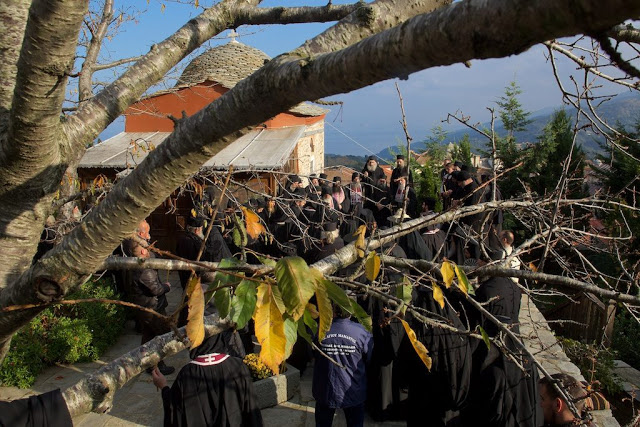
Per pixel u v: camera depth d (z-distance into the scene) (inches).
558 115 411.5
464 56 38.6
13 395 235.8
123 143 409.1
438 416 177.8
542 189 398.6
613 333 348.5
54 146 73.6
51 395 97.3
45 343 258.5
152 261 88.3
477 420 163.2
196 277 61.0
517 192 402.9
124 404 231.3
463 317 178.9
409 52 40.4
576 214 198.2
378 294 84.4
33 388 243.4
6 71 80.4
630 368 317.7
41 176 74.9
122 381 101.3
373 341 194.9
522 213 136.6
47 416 94.2
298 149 501.4
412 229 108.1
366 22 64.7
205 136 59.5
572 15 31.6
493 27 34.9
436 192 483.5
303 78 49.3
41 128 68.1
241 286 60.4
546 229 125.0
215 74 421.4
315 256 237.0
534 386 160.2
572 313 324.2
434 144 620.4
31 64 61.9
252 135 418.6
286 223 308.0
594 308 303.4
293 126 461.7
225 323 106.6
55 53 61.5
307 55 54.5
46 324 264.4
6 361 238.5
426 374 176.4
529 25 33.5
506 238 211.2
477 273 97.7
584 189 273.1
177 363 271.9
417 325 179.2
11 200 75.4
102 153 377.1
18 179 73.4
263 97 53.5
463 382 170.7
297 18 110.5
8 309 68.0
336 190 403.5
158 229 406.6
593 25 31.7
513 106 415.8
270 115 55.8
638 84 90.1
